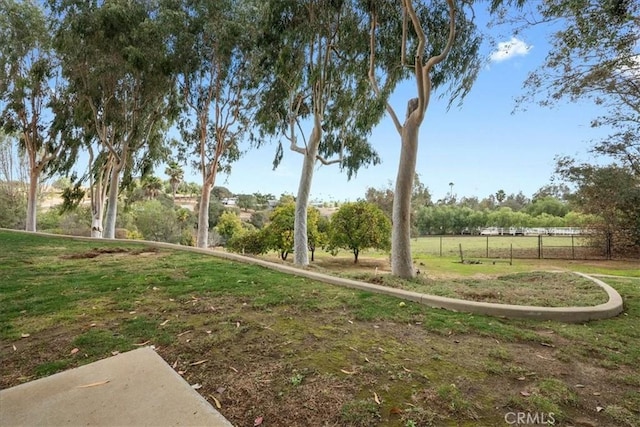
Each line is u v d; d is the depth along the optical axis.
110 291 4.47
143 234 24.75
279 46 9.64
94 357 2.59
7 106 15.03
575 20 4.34
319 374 2.36
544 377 2.43
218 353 2.68
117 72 12.09
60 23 11.40
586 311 3.95
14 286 4.70
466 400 2.08
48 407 1.85
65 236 11.60
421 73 7.18
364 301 4.29
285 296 4.37
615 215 14.92
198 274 5.65
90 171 15.93
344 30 8.99
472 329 3.41
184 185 45.97
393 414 1.92
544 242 18.98
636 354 2.91
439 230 32.38
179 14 11.26
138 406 1.85
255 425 1.82
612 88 5.86
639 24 4.01
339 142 12.39
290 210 15.80
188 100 13.59
